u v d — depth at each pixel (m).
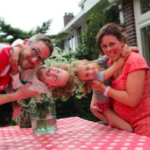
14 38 4.82
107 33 1.48
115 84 1.57
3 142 1.45
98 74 1.55
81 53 4.59
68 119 2.14
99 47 1.70
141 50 4.08
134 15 4.18
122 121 1.58
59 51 3.61
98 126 1.73
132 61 1.47
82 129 1.66
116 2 4.45
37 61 1.32
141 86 1.45
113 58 1.50
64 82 1.43
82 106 3.85
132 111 1.53
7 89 1.46
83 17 6.73
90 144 1.24
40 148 1.25
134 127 1.55
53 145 1.28
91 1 5.51
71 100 3.70
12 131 1.82
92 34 4.39
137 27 4.12
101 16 4.39
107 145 1.19
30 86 1.38
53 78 1.40
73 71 1.53
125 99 1.46
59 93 1.52
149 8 3.87
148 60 4.02
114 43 1.46
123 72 1.51
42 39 1.36
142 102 1.51
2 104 1.45
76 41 8.34
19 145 1.35
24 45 1.36
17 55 1.30
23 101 1.64
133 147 1.11
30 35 4.93
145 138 1.27
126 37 1.55
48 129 1.61
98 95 1.64
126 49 1.50
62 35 5.61
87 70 1.52
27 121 1.94
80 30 7.95
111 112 1.65
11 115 1.52
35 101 1.58
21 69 1.41
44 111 1.60
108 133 1.46
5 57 1.24
